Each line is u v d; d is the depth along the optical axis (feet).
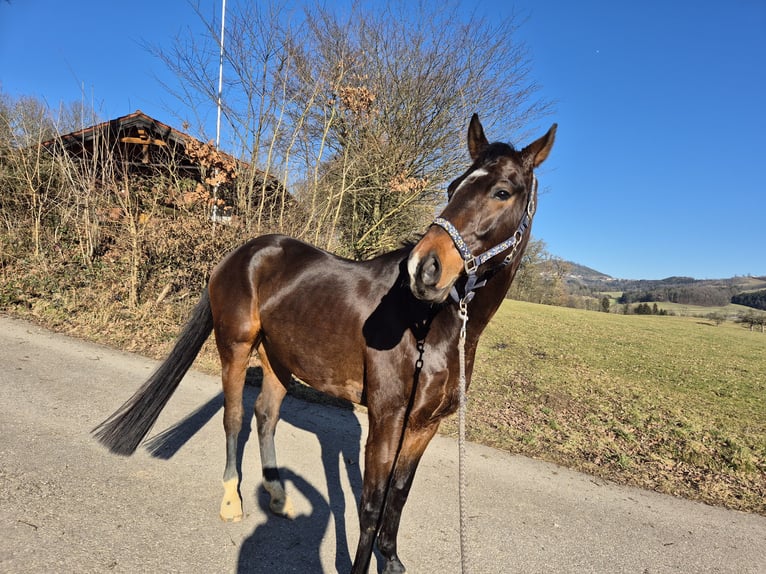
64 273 23.52
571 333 48.44
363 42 36.27
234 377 8.58
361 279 7.22
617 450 14.38
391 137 36.27
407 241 7.41
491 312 6.46
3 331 18.20
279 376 9.33
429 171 40.57
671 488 12.09
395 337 6.35
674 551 9.07
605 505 10.69
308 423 13.44
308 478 10.18
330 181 29.99
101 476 9.02
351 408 15.29
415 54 37.83
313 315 7.35
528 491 10.92
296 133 24.94
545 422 16.42
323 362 7.30
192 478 9.48
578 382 23.97
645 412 19.10
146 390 8.71
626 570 8.29
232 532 7.88
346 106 27.04
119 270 23.43
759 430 18.11
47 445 9.87
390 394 6.35
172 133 28.55
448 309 6.23
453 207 5.59
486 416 16.43
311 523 8.51
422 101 37.88
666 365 32.81
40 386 13.19
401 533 8.58
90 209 25.31
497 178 5.70
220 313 8.63
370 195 34.14
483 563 7.96
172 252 23.02
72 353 16.90
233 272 8.64
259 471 10.17
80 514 7.71
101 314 21.24
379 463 6.28
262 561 7.25
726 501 11.65
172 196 23.84
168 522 7.88
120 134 29.19
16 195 25.93
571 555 8.54
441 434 14.15
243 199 24.08
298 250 8.47
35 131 29.91
